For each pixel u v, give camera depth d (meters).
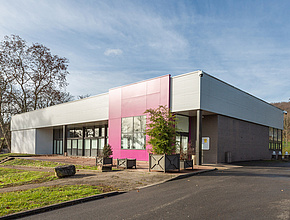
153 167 12.31
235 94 21.00
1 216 5.57
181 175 11.05
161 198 7.19
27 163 22.55
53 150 36.22
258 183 9.26
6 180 13.97
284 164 19.69
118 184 9.50
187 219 5.22
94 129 29.08
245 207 5.98
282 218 5.12
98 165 14.27
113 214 5.74
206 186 8.80
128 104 20.95
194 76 16.70
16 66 39.06
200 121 16.34
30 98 44.12
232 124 20.67
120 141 21.39
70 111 28.45
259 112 25.86
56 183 10.09
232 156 20.33
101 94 24.23
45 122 32.75
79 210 6.20
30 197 7.34
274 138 30.55
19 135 39.56
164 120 13.16
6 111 42.84
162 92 18.31
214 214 5.50
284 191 7.74
